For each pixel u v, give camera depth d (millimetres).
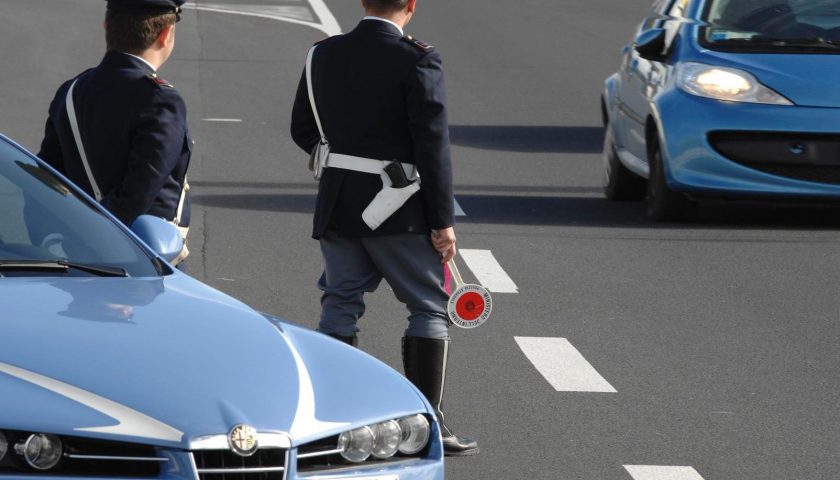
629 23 94500
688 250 34594
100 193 19375
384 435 13484
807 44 36906
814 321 28406
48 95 56094
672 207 37594
